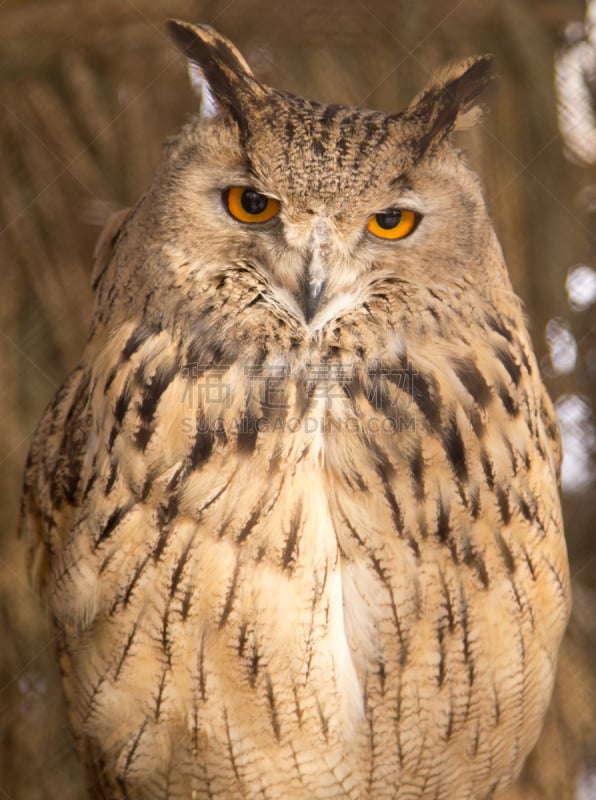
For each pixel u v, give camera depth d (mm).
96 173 5141
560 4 5184
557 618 4789
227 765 4773
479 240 4750
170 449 4730
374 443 4742
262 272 4734
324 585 4742
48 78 5133
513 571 4758
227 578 4730
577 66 5188
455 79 4766
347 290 4734
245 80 4742
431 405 4742
